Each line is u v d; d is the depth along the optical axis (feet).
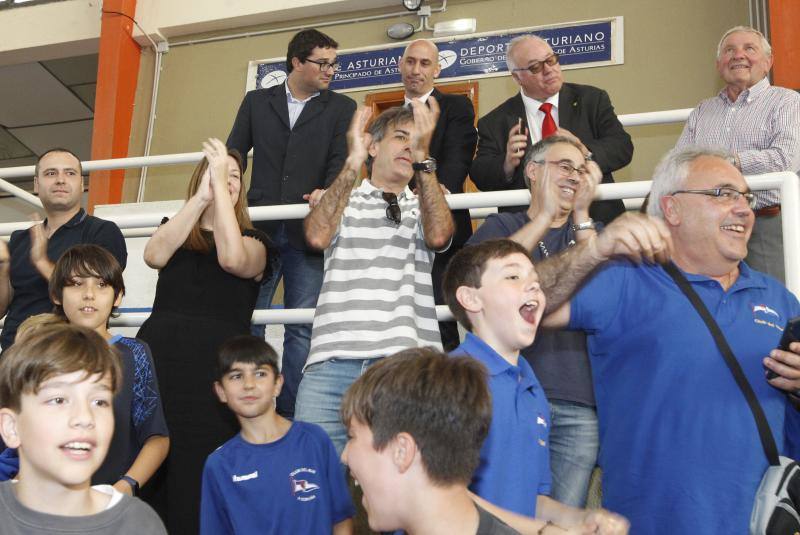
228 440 7.74
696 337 5.93
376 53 21.54
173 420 7.68
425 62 11.46
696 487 5.59
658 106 19.15
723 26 19.06
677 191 6.35
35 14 24.80
